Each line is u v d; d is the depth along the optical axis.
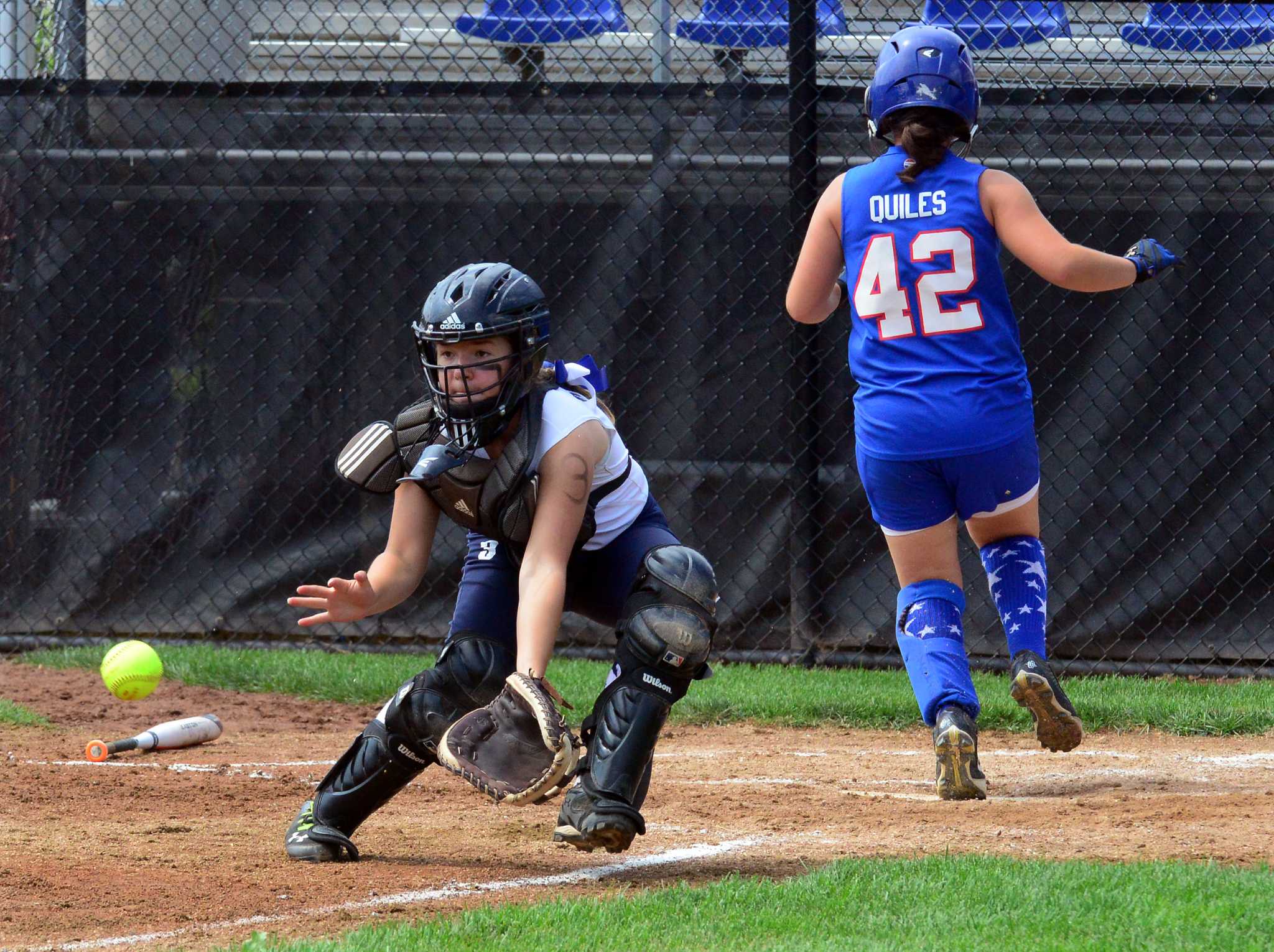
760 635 24.25
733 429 24.09
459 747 10.12
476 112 24.25
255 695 22.11
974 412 13.93
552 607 10.26
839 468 24.06
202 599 24.75
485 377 10.37
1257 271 23.30
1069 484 23.62
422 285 24.39
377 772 11.48
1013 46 25.36
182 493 24.67
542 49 27.00
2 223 24.53
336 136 24.38
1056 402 23.62
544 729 9.66
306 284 24.47
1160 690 22.11
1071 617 23.70
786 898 9.68
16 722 19.14
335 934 9.30
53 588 24.78
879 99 14.42
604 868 11.46
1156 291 23.42
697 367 24.12
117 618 24.81
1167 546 23.53
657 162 24.09
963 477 14.17
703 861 11.69
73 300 24.55
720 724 20.67
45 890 10.51
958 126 14.34
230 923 9.67
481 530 10.98
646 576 10.80
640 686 10.60
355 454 11.34
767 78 24.84
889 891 9.77
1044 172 23.56
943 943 8.38
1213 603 23.47
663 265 24.11
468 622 11.33
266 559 24.69
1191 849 11.81
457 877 11.10
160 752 17.78
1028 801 14.65
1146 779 16.36
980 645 23.92
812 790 15.48
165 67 26.73
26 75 25.81
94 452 24.66
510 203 24.27
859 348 14.61
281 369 24.53
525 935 8.87
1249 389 23.34
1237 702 20.97
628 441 24.19
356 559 24.59
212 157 24.45
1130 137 23.42
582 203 24.20
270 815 13.98
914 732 20.25
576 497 10.54
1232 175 23.30
